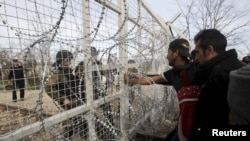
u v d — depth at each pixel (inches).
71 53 62.7
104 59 81.4
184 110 64.7
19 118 49.8
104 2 74.7
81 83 70.9
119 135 91.6
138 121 97.2
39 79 50.4
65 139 59.9
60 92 62.9
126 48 93.2
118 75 91.9
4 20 41.9
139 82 93.4
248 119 24.2
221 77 47.0
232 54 53.1
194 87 64.6
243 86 24.2
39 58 49.9
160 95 121.1
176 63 78.7
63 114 61.6
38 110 50.4
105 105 82.5
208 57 57.4
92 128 73.0
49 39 51.9
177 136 76.1
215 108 44.6
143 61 103.0
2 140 44.8
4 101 46.4
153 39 115.0
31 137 51.6
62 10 54.4
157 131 117.4
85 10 68.6
